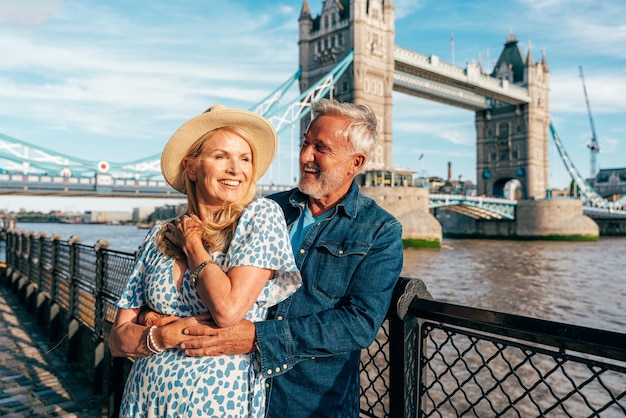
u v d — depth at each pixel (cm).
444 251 5409
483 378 1141
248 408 195
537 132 9538
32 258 1103
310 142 229
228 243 197
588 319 2036
